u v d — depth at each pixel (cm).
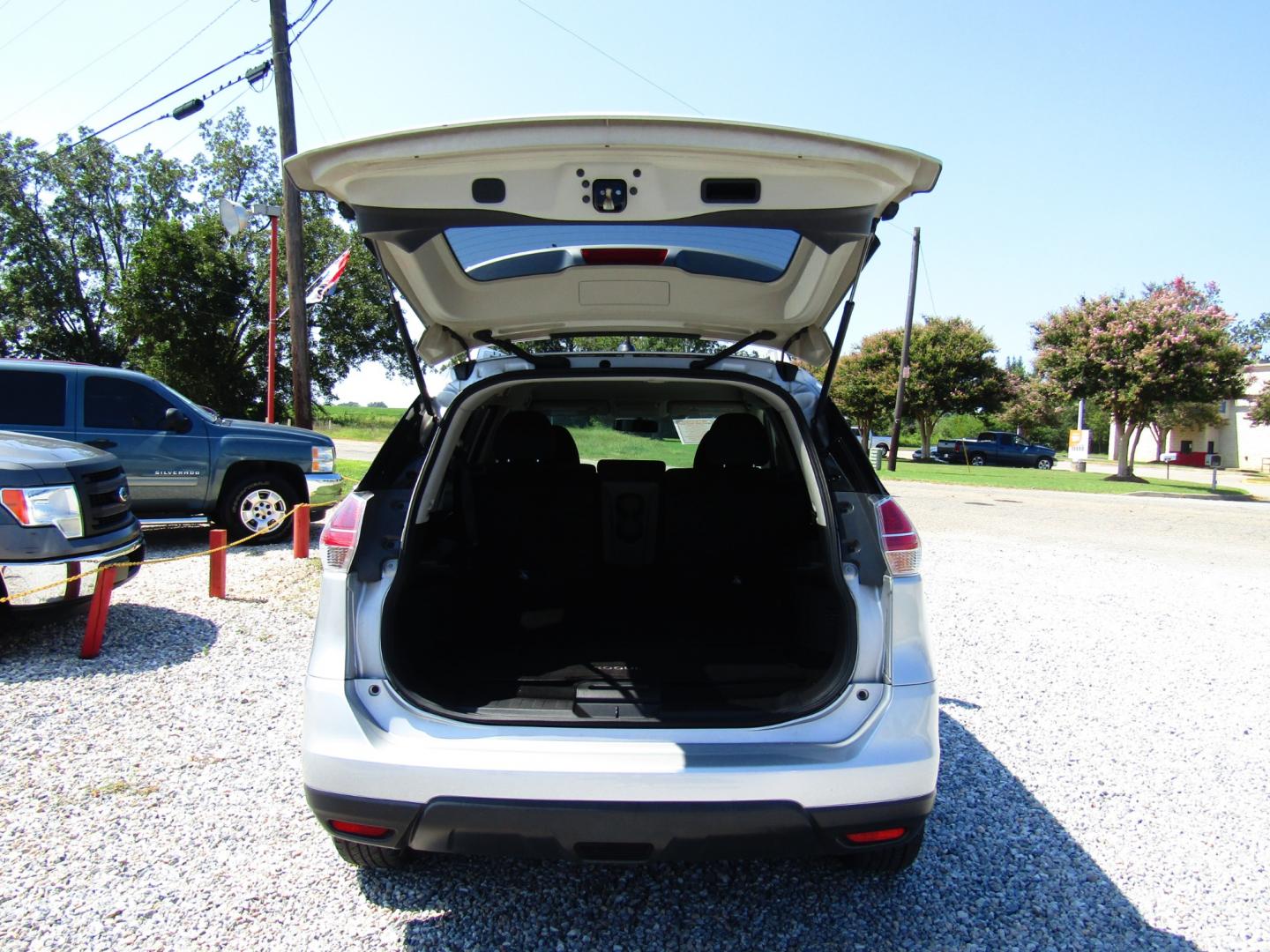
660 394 373
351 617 220
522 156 188
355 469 1582
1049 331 2756
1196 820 313
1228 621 632
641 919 246
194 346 2719
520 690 239
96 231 3500
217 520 848
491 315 290
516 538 332
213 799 313
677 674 251
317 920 242
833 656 249
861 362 4184
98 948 227
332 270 1062
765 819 201
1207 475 3681
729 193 197
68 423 758
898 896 259
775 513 331
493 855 207
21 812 300
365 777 205
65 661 469
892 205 223
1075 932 244
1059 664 508
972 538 1073
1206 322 2530
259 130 3347
